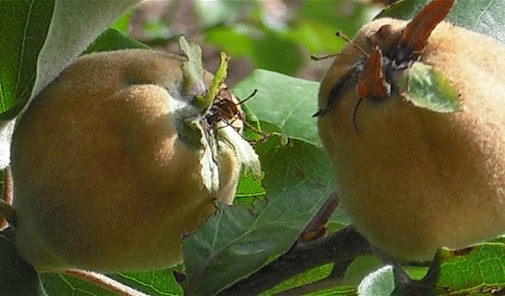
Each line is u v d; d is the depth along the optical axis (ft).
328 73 4.40
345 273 4.52
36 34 4.49
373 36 4.39
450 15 4.60
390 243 4.39
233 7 7.28
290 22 7.43
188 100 4.42
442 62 4.36
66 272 4.49
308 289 4.52
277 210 4.53
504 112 4.35
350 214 4.40
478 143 4.33
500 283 4.43
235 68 9.21
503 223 4.37
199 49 4.44
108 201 4.39
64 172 4.40
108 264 4.42
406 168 4.34
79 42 4.45
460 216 4.36
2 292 4.44
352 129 4.36
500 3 4.61
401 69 4.36
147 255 4.42
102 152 4.39
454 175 4.34
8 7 4.48
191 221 4.42
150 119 4.39
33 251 4.45
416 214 4.35
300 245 4.49
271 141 4.61
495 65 4.37
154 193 4.39
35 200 4.41
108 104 4.40
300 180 4.58
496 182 4.35
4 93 4.51
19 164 4.42
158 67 4.42
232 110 4.43
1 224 4.50
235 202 4.69
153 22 6.97
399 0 4.55
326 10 7.30
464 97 4.34
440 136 4.34
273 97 4.87
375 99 4.36
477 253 4.42
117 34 4.74
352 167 4.37
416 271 4.55
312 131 4.84
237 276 4.46
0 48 4.49
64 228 4.41
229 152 4.43
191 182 4.40
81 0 4.43
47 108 4.42
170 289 4.70
